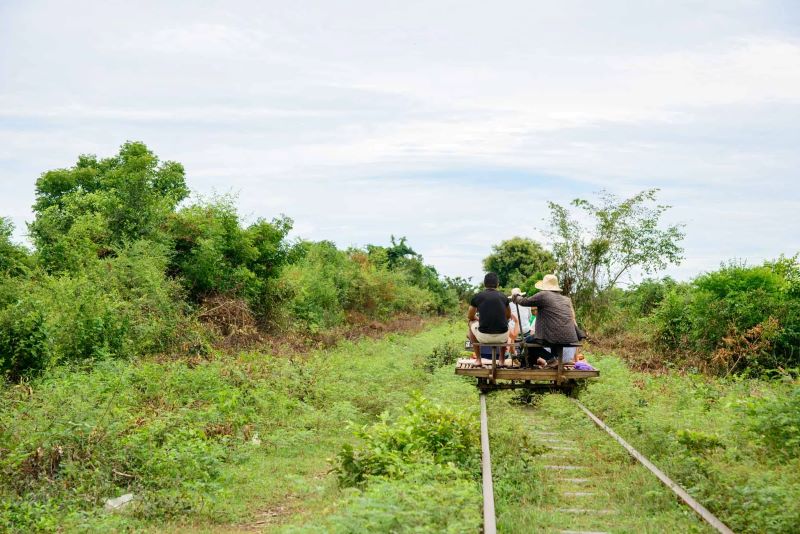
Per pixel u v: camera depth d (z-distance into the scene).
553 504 7.68
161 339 17.92
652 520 6.93
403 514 6.33
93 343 15.61
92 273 18.45
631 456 9.12
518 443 9.80
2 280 16.64
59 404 10.16
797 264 21.66
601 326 25.72
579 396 13.20
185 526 7.43
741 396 12.70
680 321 20.73
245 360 16.41
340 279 36.88
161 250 20.83
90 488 8.14
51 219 23.91
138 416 10.74
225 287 22.33
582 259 27.00
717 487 7.57
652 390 13.77
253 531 7.33
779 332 17.84
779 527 6.24
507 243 62.84
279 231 24.89
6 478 8.15
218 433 11.08
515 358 14.55
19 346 13.19
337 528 6.21
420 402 10.73
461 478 8.14
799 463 7.80
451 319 48.84
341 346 24.78
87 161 40.66
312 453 10.85
